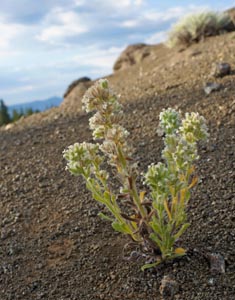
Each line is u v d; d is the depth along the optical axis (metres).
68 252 0.44
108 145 0.36
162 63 1.15
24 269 0.43
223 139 0.58
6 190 0.59
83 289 0.39
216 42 1.05
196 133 0.37
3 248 0.47
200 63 0.87
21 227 0.50
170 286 0.37
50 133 0.77
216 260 0.38
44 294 0.40
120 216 0.38
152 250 0.39
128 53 1.49
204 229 0.43
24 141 0.76
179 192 0.41
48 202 0.54
